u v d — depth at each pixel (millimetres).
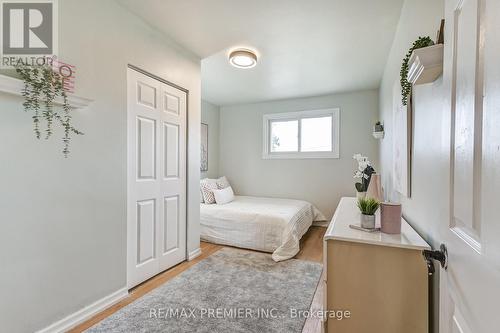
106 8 1850
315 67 3188
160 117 2418
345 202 2609
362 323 1298
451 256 719
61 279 1574
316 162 4488
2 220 1322
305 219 3664
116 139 1927
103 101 1824
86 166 1711
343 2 1911
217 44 2594
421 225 1411
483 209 501
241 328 1627
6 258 1338
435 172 1159
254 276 2387
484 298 495
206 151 4852
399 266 1242
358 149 4195
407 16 1806
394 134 2246
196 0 1901
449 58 749
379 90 3891
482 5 526
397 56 2211
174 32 2371
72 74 1608
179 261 2674
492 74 469
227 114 5203
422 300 1207
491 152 469
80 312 1675
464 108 625
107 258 1858
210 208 3539
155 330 1604
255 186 4969
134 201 2145
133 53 2078
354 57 2877
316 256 2947
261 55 2838
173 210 2596
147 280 2273
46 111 1478
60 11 1565
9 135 1341
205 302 1930
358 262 1308
